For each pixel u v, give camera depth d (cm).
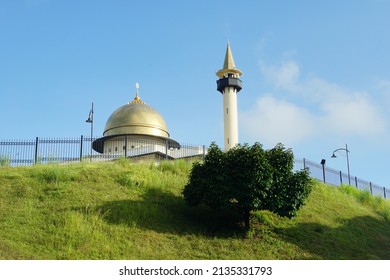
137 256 1559
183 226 1844
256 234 1891
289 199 1880
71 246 1541
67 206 1812
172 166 2472
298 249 1828
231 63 4481
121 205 1870
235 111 4241
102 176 2159
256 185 1812
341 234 2073
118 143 4191
